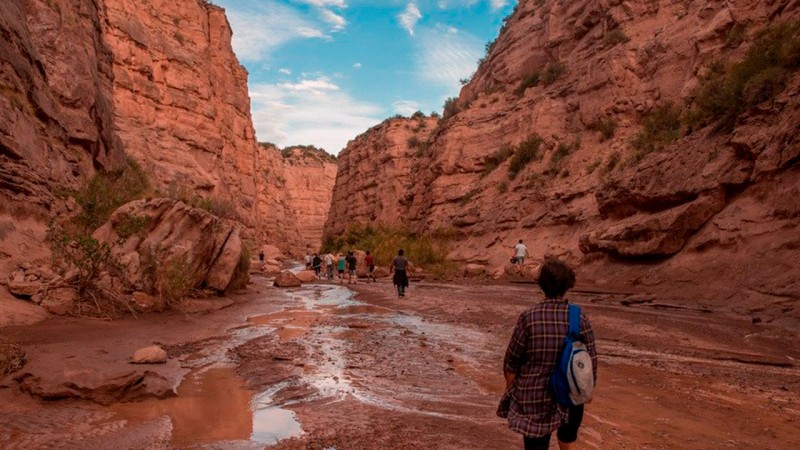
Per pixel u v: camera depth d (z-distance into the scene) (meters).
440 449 4.27
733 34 22.56
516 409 3.24
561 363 3.10
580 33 39.28
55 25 18.19
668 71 27.94
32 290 9.00
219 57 57.97
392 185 59.97
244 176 60.34
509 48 48.81
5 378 5.58
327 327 10.92
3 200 10.50
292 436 4.50
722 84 17.91
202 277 13.88
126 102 38.28
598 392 6.08
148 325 9.71
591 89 32.75
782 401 5.75
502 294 17.94
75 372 5.48
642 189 18.88
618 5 34.75
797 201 12.25
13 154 11.48
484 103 46.31
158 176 36.09
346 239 58.06
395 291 19.98
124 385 5.42
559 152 32.91
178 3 49.22
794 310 10.48
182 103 43.84
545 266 3.46
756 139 14.13
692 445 4.46
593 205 25.83
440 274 28.19
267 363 7.35
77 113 18.00
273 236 77.56
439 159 44.50
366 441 4.41
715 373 7.02
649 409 5.45
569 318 3.24
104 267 10.19
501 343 9.19
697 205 15.60
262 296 17.98
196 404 5.41
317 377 6.61
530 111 39.09
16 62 13.48
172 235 12.53
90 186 14.11
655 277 16.09
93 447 4.13
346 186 76.19
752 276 12.42
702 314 11.71
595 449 4.36
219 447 4.21
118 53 38.28
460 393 6.00
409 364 7.45
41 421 4.66
